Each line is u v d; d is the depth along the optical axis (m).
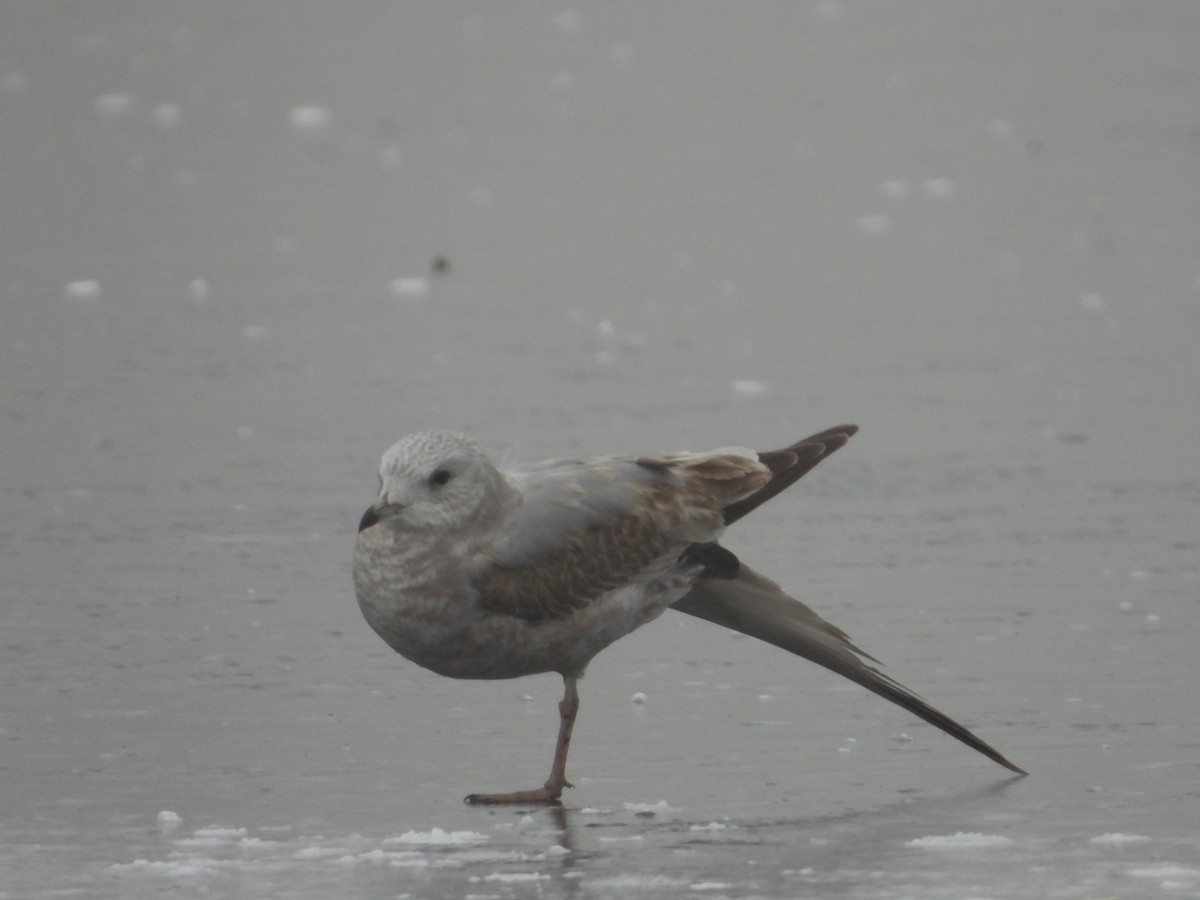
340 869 7.29
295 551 12.55
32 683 10.01
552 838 7.69
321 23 41.84
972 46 38.75
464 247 23.33
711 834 7.69
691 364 17.80
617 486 8.95
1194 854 7.27
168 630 10.95
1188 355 17.84
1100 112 31.80
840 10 43.53
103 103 33.50
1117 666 10.04
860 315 19.72
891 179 27.14
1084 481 14.04
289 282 21.48
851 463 14.66
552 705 9.73
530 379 17.25
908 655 10.33
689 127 31.33
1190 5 43.25
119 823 7.94
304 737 9.19
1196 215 24.28
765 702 9.70
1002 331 18.89
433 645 8.61
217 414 16.16
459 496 8.48
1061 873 7.05
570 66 37.12
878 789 8.29
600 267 22.19
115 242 23.53
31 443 15.30
